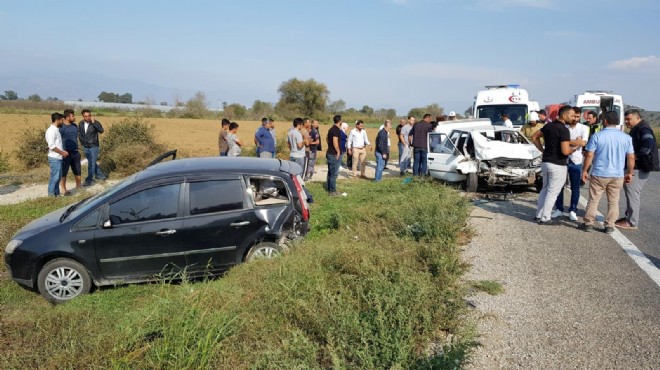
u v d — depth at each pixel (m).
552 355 3.77
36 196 11.88
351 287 4.68
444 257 5.27
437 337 4.03
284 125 53.75
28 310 5.44
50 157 10.93
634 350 3.80
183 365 3.54
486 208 9.22
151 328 3.99
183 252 5.87
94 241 5.69
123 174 15.12
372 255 5.39
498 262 5.95
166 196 5.92
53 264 5.68
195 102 64.88
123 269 5.81
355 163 14.95
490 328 4.23
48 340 4.18
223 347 3.81
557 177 7.54
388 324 3.78
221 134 12.87
